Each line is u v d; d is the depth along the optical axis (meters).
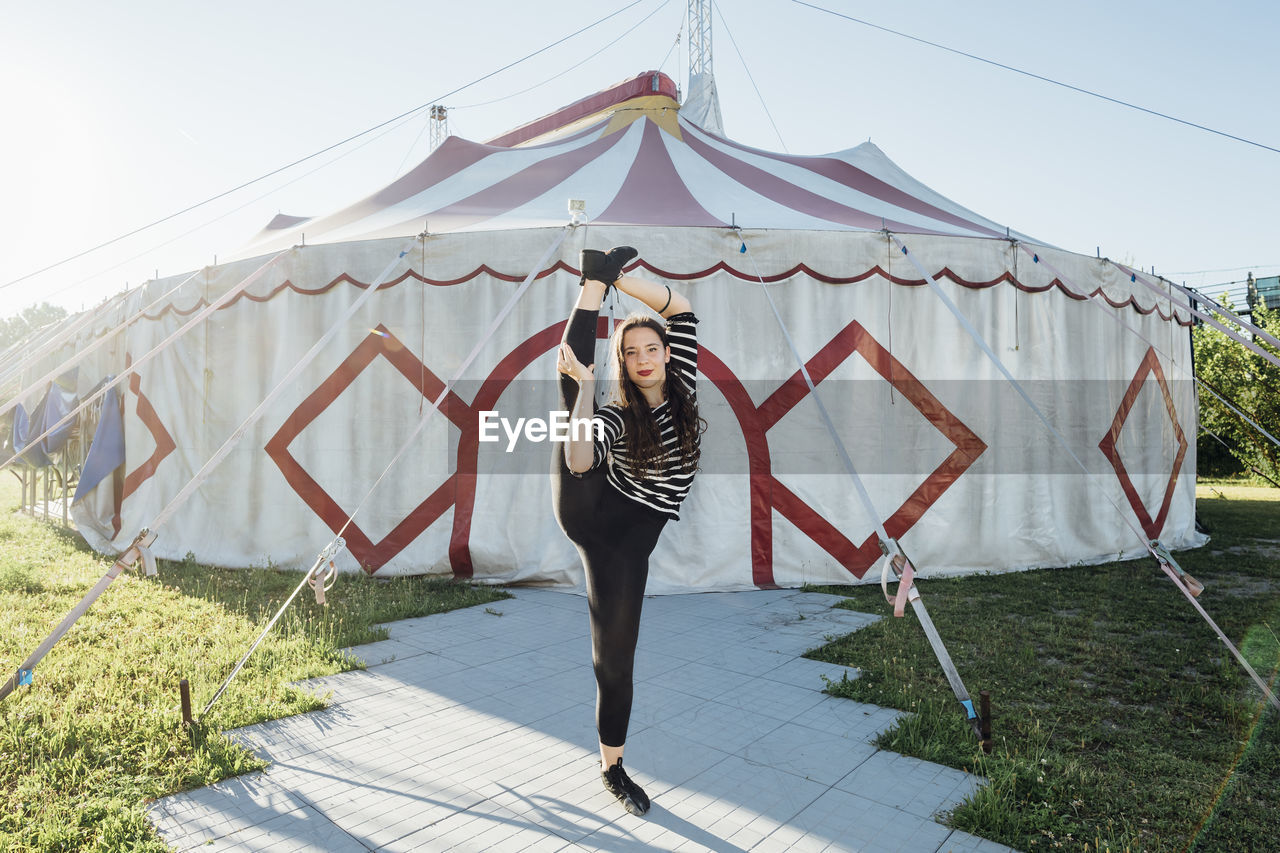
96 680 4.69
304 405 8.24
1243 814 3.16
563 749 3.82
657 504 3.07
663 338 3.02
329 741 3.91
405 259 7.99
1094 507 8.77
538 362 7.67
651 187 9.07
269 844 2.93
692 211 8.30
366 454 8.10
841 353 7.88
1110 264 8.95
